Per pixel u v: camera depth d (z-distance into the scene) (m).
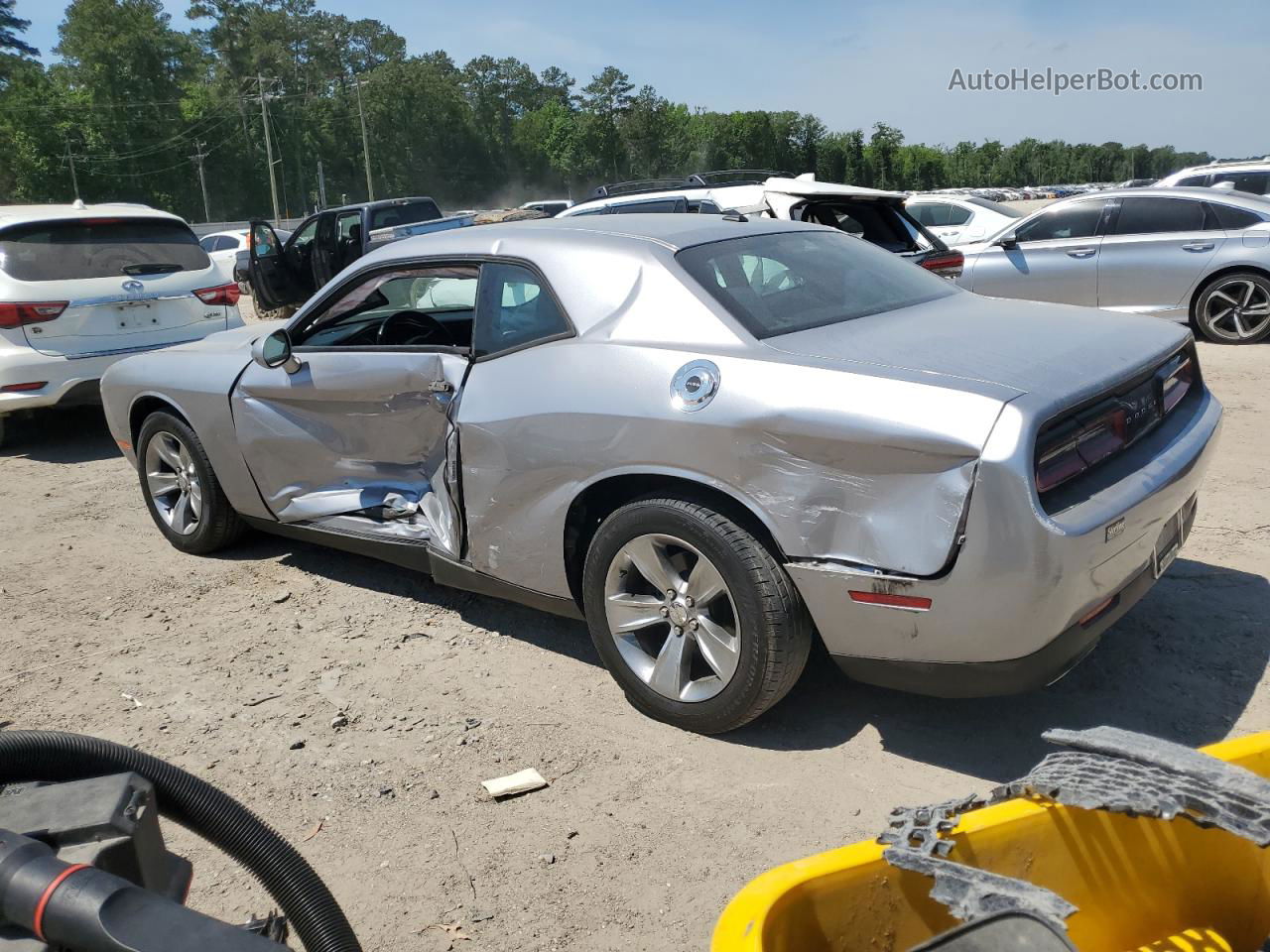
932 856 1.51
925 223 14.23
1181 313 9.84
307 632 4.37
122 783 1.38
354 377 4.12
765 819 2.92
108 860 1.27
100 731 3.60
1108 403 2.93
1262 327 9.45
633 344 3.33
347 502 4.40
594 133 133.12
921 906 1.63
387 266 4.18
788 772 3.15
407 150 125.12
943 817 1.63
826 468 2.86
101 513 6.30
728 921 1.48
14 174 93.56
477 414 3.66
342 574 5.02
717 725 3.26
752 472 2.98
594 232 3.72
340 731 3.54
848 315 3.50
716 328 3.23
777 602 3.02
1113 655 3.74
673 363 3.20
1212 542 4.73
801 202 8.41
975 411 2.67
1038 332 3.32
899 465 2.75
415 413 4.04
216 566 5.22
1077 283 10.17
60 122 95.38
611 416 3.27
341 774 3.26
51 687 3.96
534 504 3.56
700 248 3.59
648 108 133.75
